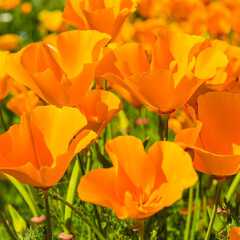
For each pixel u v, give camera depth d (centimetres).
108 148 67
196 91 74
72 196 82
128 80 70
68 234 80
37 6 230
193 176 65
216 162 67
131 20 173
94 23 81
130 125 118
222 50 78
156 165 67
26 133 70
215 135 71
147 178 67
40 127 70
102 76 72
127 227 81
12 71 73
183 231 91
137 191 67
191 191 81
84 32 75
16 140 70
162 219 81
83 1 82
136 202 66
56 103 73
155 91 71
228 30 138
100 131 72
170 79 70
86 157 85
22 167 66
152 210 65
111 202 66
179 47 75
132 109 126
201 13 145
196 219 82
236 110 70
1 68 77
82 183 65
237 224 80
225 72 75
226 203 82
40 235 81
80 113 69
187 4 151
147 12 155
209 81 75
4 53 78
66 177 87
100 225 79
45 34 204
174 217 94
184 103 72
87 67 72
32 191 90
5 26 221
